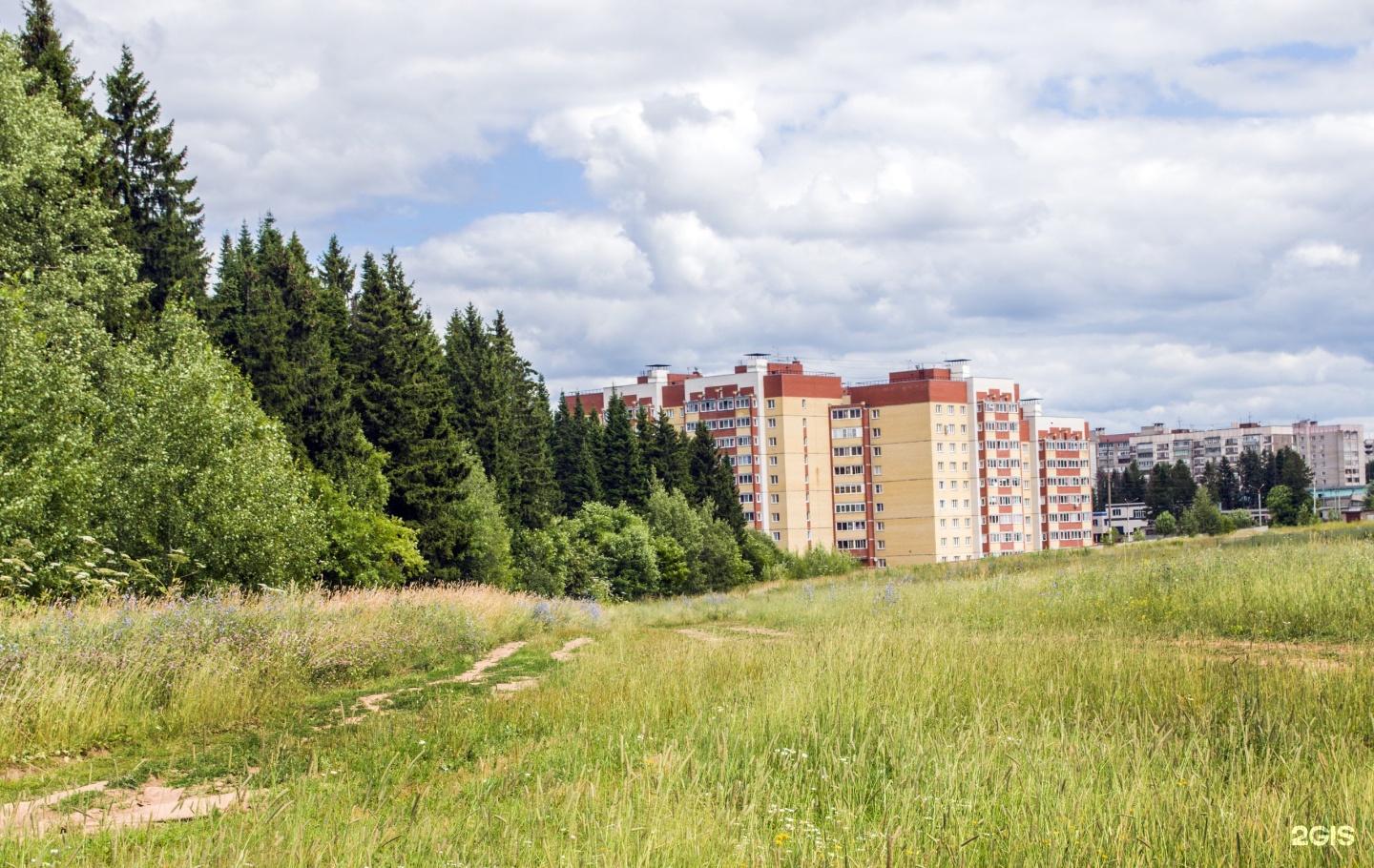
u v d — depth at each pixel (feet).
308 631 52.70
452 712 37.27
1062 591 70.69
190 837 19.63
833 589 109.91
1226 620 54.95
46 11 122.62
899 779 23.70
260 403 130.41
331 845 18.78
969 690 34.73
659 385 467.52
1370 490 514.68
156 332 107.55
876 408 415.44
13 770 30.42
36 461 68.54
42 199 95.40
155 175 142.61
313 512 92.32
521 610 91.45
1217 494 633.20
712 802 22.16
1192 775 22.63
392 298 159.22
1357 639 46.98
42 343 75.82
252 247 210.59
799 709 30.96
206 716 38.40
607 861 17.80
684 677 40.32
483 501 175.22
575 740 29.78
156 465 77.66
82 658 39.29
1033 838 19.25
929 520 406.62
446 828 20.39
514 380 246.47
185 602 58.90
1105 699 32.32
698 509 280.51
